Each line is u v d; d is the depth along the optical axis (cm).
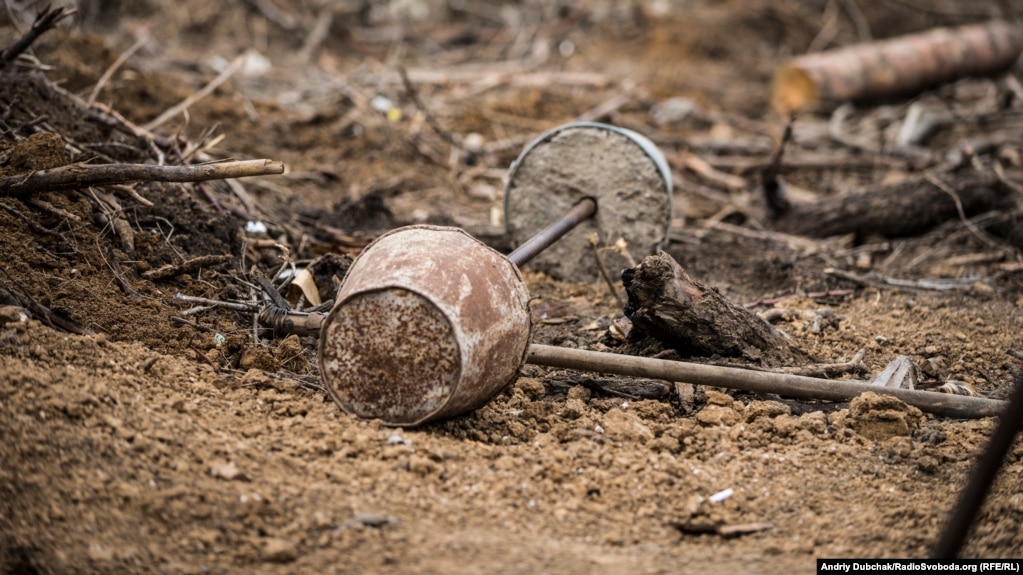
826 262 962
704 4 2147
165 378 582
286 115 1283
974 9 2125
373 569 447
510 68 1709
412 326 541
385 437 550
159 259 728
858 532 498
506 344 565
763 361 681
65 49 1104
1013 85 1562
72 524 447
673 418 627
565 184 877
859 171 1316
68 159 756
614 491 533
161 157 846
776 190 1082
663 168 849
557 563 460
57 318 613
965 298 877
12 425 478
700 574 455
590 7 1991
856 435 600
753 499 535
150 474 486
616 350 715
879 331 783
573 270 895
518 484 530
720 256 979
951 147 1365
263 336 678
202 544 453
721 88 1730
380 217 995
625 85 1602
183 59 1509
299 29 1775
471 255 568
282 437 545
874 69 1545
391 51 1805
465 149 1238
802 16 2109
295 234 866
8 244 659
